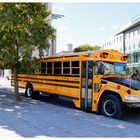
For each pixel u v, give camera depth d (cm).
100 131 757
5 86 2530
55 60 1293
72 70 1160
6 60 1316
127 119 969
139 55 4766
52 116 968
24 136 689
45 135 701
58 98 1575
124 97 933
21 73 1534
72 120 902
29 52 1312
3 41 1327
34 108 1152
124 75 1141
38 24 1329
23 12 1322
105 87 996
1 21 1267
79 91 1109
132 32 5072
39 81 1441
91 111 1102
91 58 1052
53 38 1441
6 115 974
